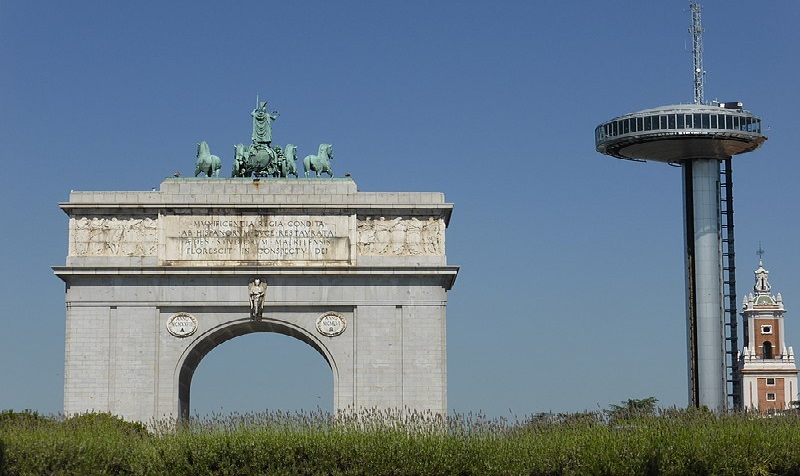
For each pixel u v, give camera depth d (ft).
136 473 320.29
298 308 435.94
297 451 314.14
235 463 314.96
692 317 588.91
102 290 433.48
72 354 429.79
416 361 433.07
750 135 588.91
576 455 305.73
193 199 437.17
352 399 431.84
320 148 451.12
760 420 336.29
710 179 597.11
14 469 317.42
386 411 383.45
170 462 318.04
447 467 307.37
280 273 434.30
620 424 329.11
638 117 593.83
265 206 437.58
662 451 305.32
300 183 442.09
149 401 428.97
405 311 435.53
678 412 339.77
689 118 583.99
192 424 336.29
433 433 318.65
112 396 428.56
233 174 450.71
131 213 437.99
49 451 319.68
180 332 433.48
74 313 432.25
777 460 307.78
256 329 447.83
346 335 435.12
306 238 437.99
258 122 453.58
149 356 431.43
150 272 432.25
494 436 318.86
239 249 436.76
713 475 304.09
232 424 330.75
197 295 434.71
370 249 439.22
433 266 435.12
